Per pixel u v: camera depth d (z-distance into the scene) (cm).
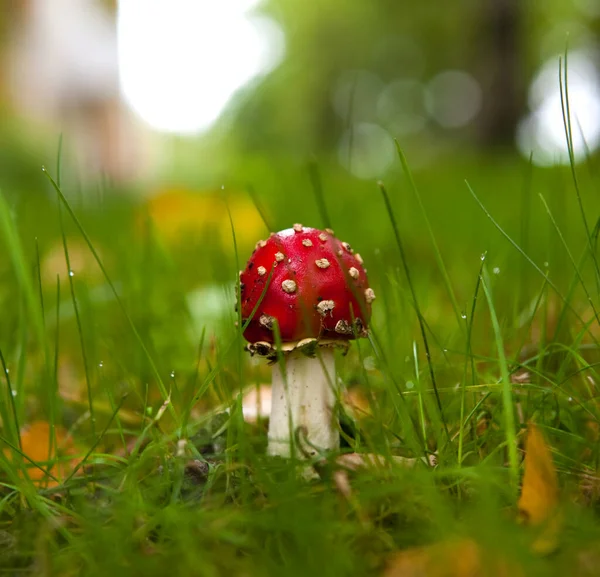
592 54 290
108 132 142
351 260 31
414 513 25
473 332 45
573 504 25
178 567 23
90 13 138
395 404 29
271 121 420
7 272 50
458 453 28
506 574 22
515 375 33
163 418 36
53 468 31
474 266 63
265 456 29
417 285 56
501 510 25
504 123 225
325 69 396
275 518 24
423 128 400
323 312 29
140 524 26
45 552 24
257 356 32
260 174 137
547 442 29
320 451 29
